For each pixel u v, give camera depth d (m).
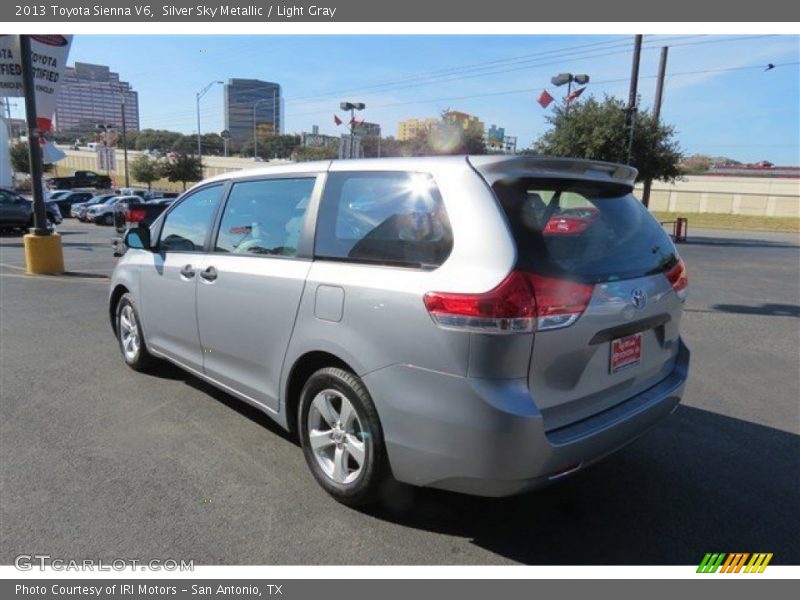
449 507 3.21
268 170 3.83
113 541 2.87
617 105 25.36
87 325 7.19
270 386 3.58
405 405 2.71
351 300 2.95
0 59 10.96
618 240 3.04
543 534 3.01
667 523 3.12
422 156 3.05
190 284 4.21
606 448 2.84
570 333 2.62
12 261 14.05
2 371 5.39
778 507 3.30
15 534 2.90
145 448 3.85
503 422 2.47
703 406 4.85
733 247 22.27
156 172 63.88
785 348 6.75
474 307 2.48
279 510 3.15
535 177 2.82
